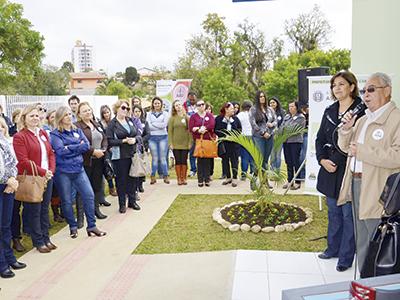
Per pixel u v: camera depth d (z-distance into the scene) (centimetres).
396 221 236
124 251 461
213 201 682
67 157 496
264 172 575
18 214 469
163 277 387
